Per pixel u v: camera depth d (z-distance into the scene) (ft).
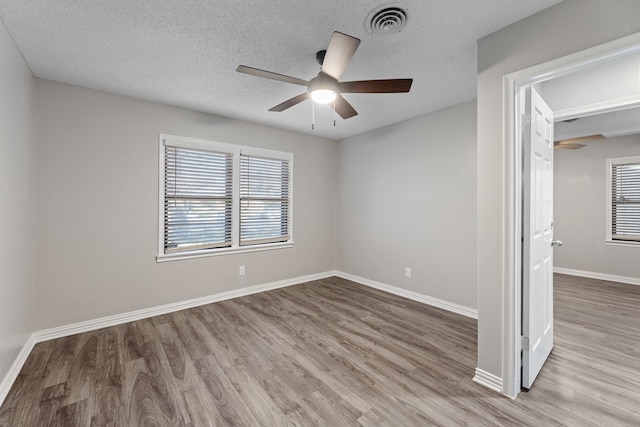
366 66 7.58
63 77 8.21
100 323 9.12
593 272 15.75
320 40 6.43
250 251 12.71
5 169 5.98
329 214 15.75
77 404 5.57
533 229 6.08
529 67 5.44
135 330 8.94
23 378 6.38
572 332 8.75
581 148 16.16
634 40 4.34
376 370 6.75
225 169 12.02
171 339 8.32
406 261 12.26
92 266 9.03
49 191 8.33
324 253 15.57
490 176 6.01
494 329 6.00
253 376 6.51
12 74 6.34
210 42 6.53
